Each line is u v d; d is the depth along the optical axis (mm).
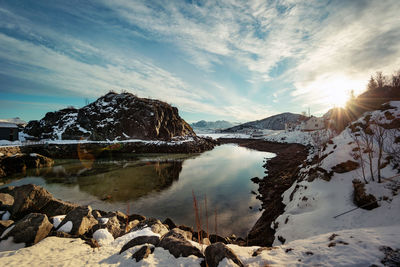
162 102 72750
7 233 7336
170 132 66250
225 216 13414
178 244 6008
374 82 33781
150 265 5145
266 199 16062
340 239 5727
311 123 67062
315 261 4848
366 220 7516
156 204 15508
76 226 8219
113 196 17266
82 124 54219
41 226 7527
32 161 28688
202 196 17406
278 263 5074
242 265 5023
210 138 90812
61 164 31891
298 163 25641
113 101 60750
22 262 5766
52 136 50375
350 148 13445
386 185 8609
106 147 46094
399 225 6398
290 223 9336
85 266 5402
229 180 23078
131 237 7570
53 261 5793
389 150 11383
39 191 10719
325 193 10500
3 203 10828
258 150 57875
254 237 10352
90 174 25203
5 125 40375
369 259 4352
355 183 9945
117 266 5309
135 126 55531
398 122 13711
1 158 24938
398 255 4219
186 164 33625
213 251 5191
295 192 13039
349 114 27828
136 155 43344
